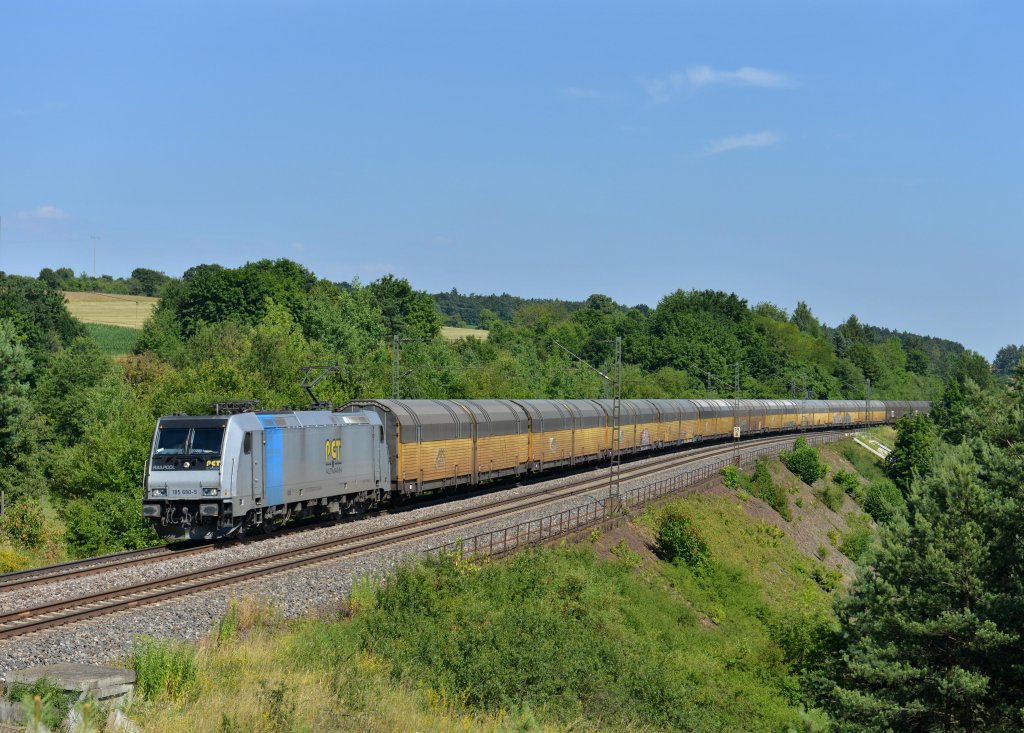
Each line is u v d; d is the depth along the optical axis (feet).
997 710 87.35
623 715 68.90
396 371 200.03
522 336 537.65
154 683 49.80
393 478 131.54
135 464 145.59
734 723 83.15
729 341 513.45
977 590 90.63
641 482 173.68
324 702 52.42
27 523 133.59
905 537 98.63
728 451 249.75
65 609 69.31
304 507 112.06
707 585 134.92
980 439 116.67
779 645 107.45
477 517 122.42
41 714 37.22
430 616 75.72
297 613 73.31
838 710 91.45
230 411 104.37
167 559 89.81
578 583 96.22
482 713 60.29
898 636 93.35
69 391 237.66
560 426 179.83
